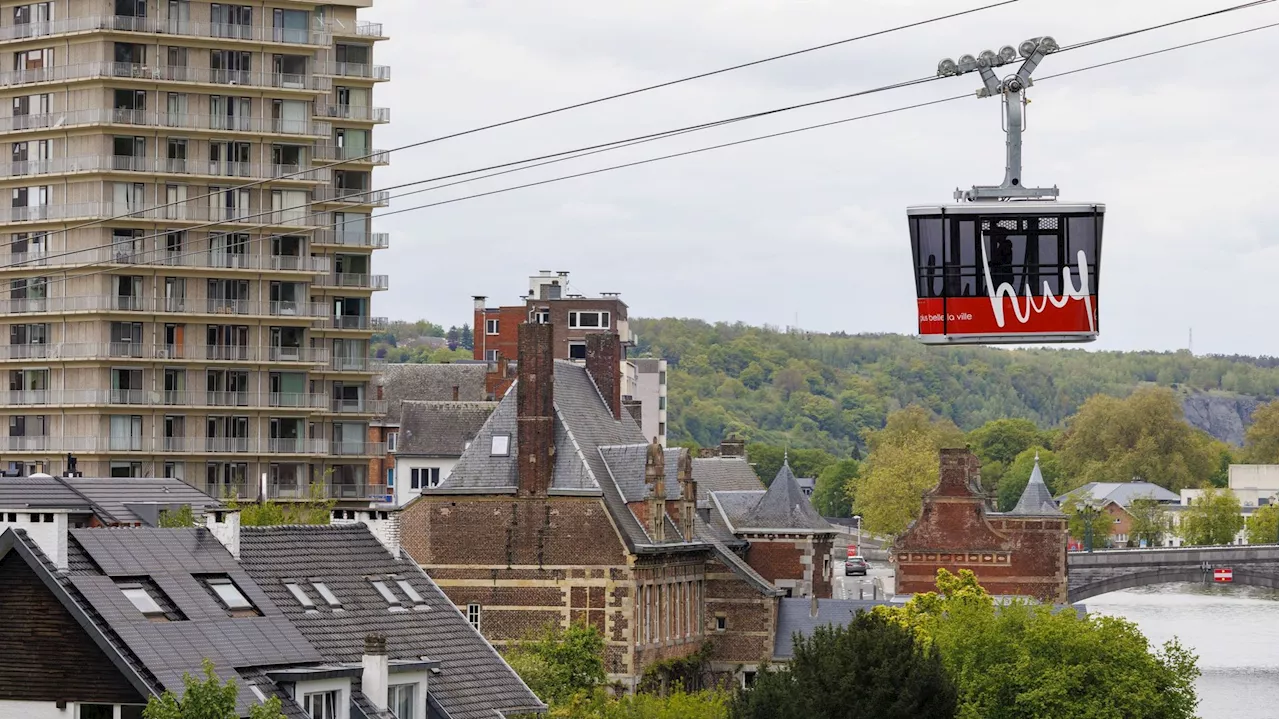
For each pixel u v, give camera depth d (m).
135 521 146.62
